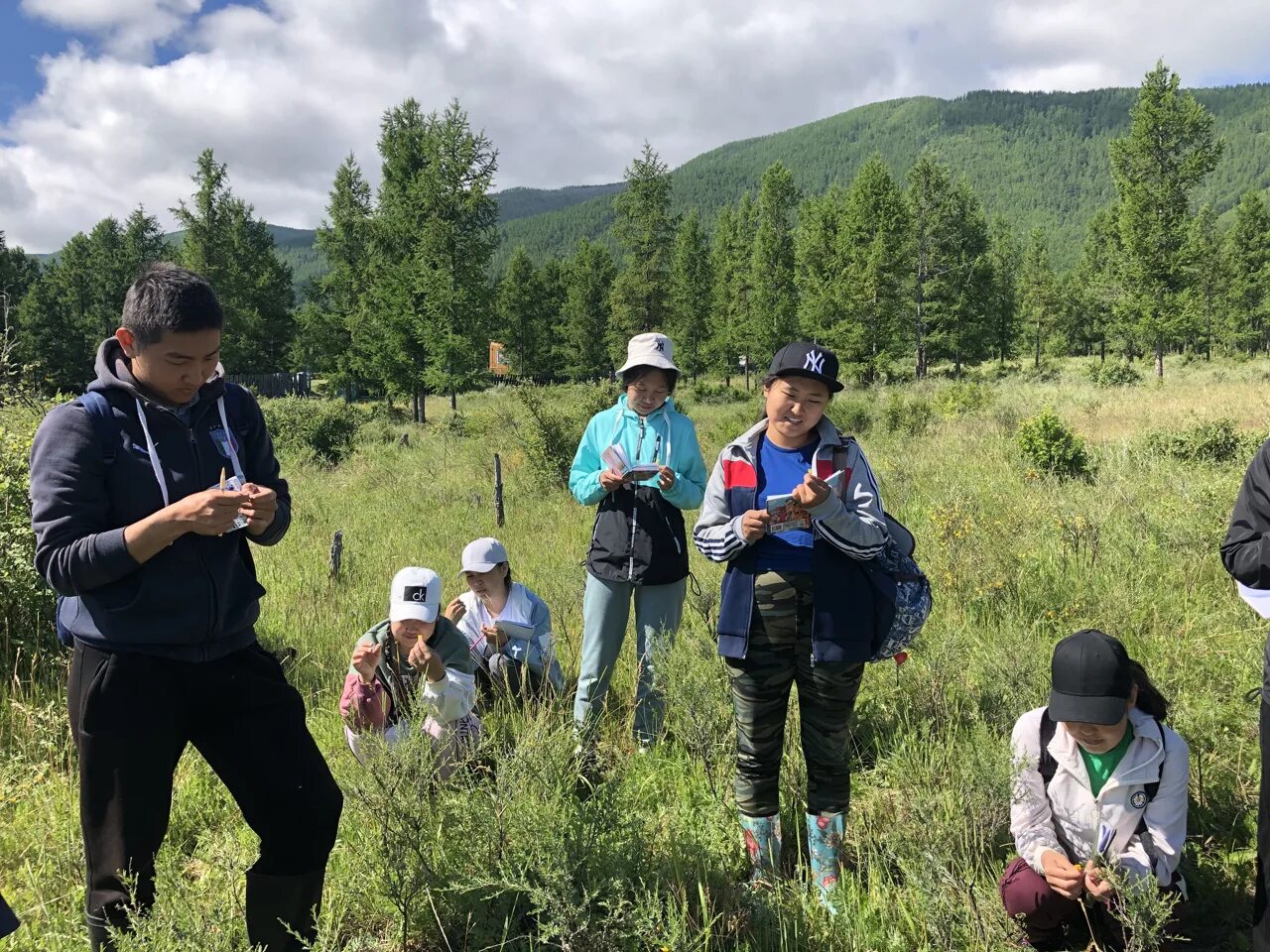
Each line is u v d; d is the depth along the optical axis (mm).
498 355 34750
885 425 18141
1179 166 35156
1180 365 46156
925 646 4332
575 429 12352
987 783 2707
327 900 2637
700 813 3172
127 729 2029
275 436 19125
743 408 24922
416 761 2666
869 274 46688
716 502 2838
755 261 59250
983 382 44500
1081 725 2350
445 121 33250
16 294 59594
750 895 2646
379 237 39188
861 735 3840
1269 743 2117
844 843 3059
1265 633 4320
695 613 5137
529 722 3637
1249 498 2180
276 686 2260
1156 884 2221
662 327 50281
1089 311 67625
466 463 14680
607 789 2713
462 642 3562
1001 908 2443
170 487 2100
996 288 60344
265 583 6961
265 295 56281
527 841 2471
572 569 6340
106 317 62812
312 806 2201
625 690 4484
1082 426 16359
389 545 8328
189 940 2045
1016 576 5508
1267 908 2107
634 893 2391
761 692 2803
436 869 2660
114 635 2012
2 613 4793
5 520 4906
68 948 2441
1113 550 6031
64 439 1994
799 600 2746
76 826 3123
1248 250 61344
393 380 34688
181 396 2105
